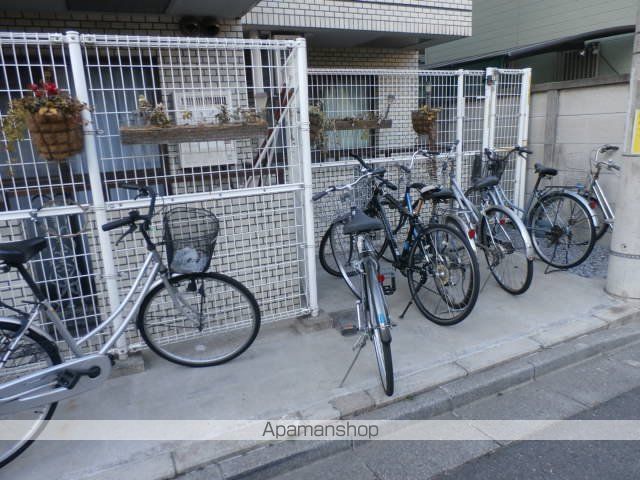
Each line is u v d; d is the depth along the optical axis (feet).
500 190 16.14
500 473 7.43
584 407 9.00
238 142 12.50
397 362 10.09
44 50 11.51
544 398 9.34
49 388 7.73
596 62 24.50
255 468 7.41
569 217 15.88
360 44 22.63
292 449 7.75
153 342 10.08
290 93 11.07
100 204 9.41
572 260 15.47
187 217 9.29
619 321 11.73
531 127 19.80
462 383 9.43
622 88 16.40
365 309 9.37
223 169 11.90
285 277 11.87
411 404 8.81
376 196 13.28
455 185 14.84
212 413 8.57
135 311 9.11
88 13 12.87
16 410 7.41
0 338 7.63
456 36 21.11
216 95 11.18
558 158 18.88
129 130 9.20
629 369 10.27
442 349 10.58
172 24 13.51
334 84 16.28
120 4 12.01
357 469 7.67
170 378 9.80
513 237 13.28
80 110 8.66
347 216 12.94
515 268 13.26
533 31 27.73
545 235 15.43
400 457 7.89
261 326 11.94
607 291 13.17
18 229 9.32
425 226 11.92
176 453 7.61
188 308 10.03
